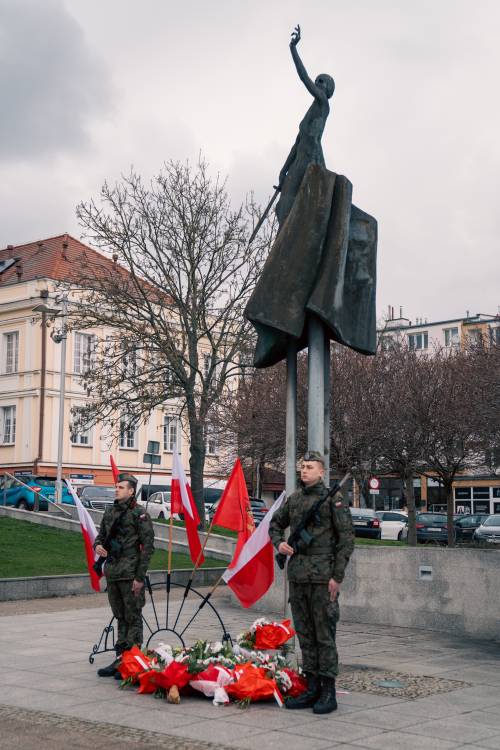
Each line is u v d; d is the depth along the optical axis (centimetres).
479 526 3656
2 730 664
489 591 1203
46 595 1758
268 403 3381
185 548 2384
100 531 895
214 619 1382
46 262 5175
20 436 5006
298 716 714
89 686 827
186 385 3059
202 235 3031
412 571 1295
